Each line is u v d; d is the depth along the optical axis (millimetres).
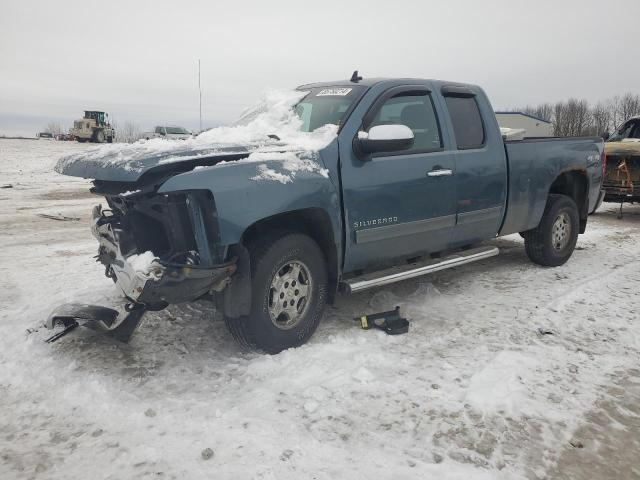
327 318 4352
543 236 5797
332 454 2510
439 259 4703
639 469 2457
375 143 3771
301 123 4285
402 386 3172
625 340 3896
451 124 4652
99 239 3607
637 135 10438
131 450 2525
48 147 34594
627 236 8094
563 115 76062
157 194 3232
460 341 3867
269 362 3424
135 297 3113
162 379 3248
